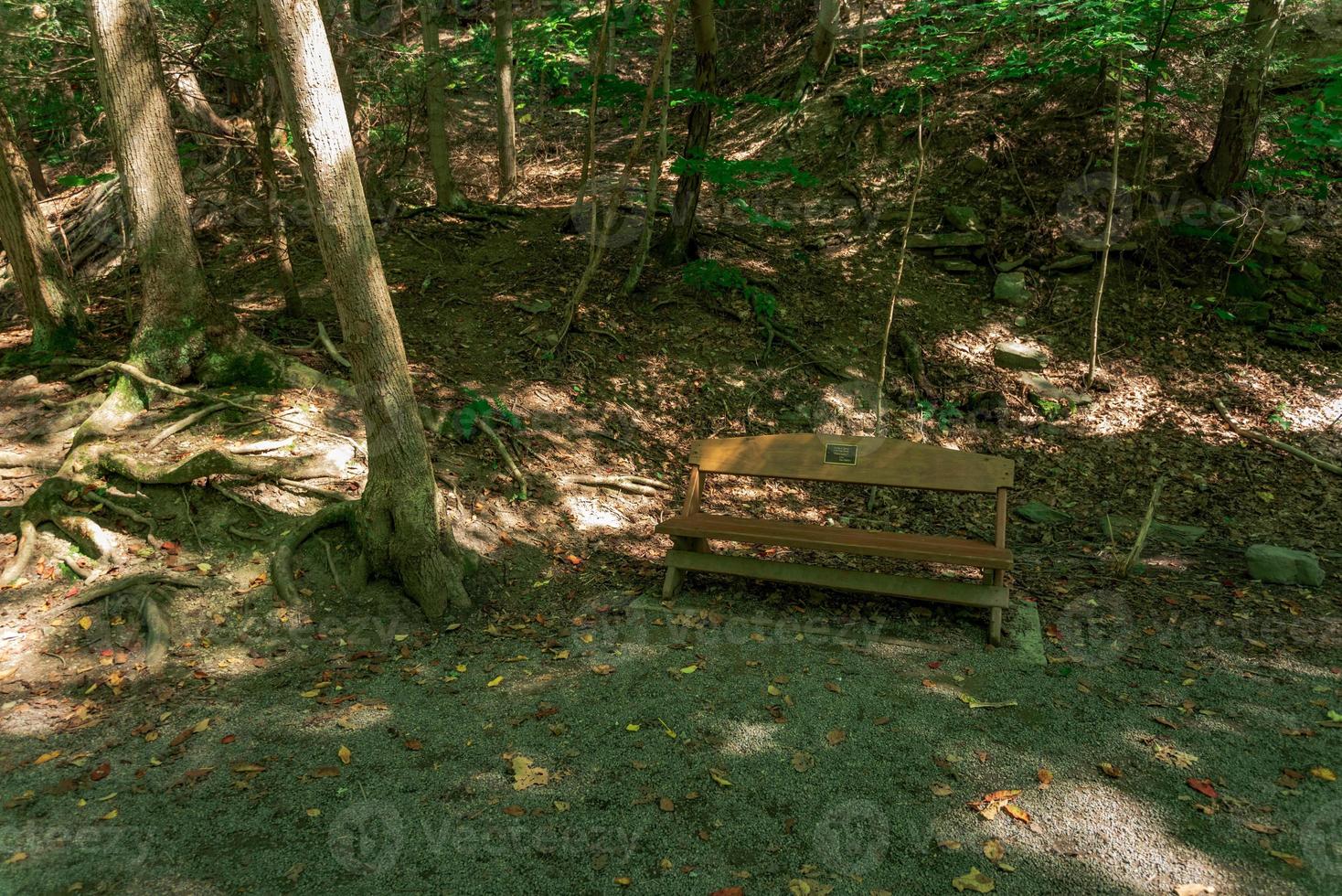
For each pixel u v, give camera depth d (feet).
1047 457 22.81
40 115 24.17
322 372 19.80
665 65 23.61
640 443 21.63
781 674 12.13
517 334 24.00
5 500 15.06
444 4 53.16
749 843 8.52
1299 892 7.71
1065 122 31.60
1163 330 26.35
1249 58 26.32
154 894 7.71
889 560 17.56
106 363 17.62
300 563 14.20
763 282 27.68
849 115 35.29
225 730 10.46
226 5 21.09
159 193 17.24
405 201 33.83
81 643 12.11
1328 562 16.78
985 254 29.22
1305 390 23.98
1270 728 10.58
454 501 16.76
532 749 10.18
